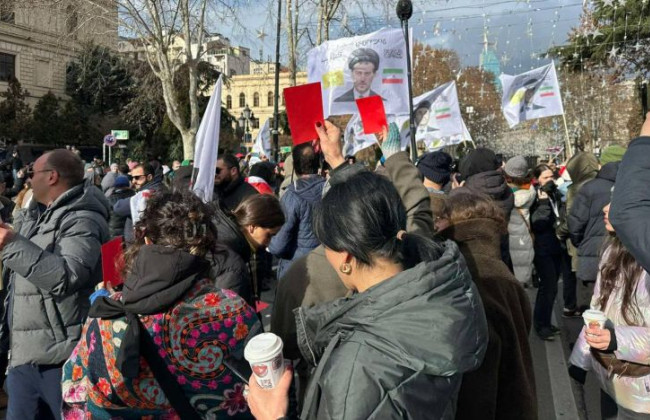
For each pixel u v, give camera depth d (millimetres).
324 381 1345
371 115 3320
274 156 17562
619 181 1774
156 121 37875
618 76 21797
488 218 2336
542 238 5836
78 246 2875
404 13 5484
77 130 43500
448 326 1330
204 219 1972
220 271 2756
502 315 2098
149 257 1834
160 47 21906
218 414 1866
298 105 3131
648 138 1764
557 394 4629
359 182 1540
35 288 2877
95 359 1895
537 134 36812
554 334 5957
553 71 10156
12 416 2914
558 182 10305
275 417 1450
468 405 1978
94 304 1846
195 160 3641
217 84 3584
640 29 18062
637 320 2539
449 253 1485
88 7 20281
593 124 28000
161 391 1845
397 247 1514
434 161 4074
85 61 27109
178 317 1837
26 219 3285
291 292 2680
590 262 5160
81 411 1968
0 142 39938
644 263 1658
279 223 3066
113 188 8000
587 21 19547
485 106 31984
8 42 45156
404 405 1282
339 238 1492
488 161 4516
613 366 2574
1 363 3695
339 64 5559
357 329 1406
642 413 2512
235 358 1897
